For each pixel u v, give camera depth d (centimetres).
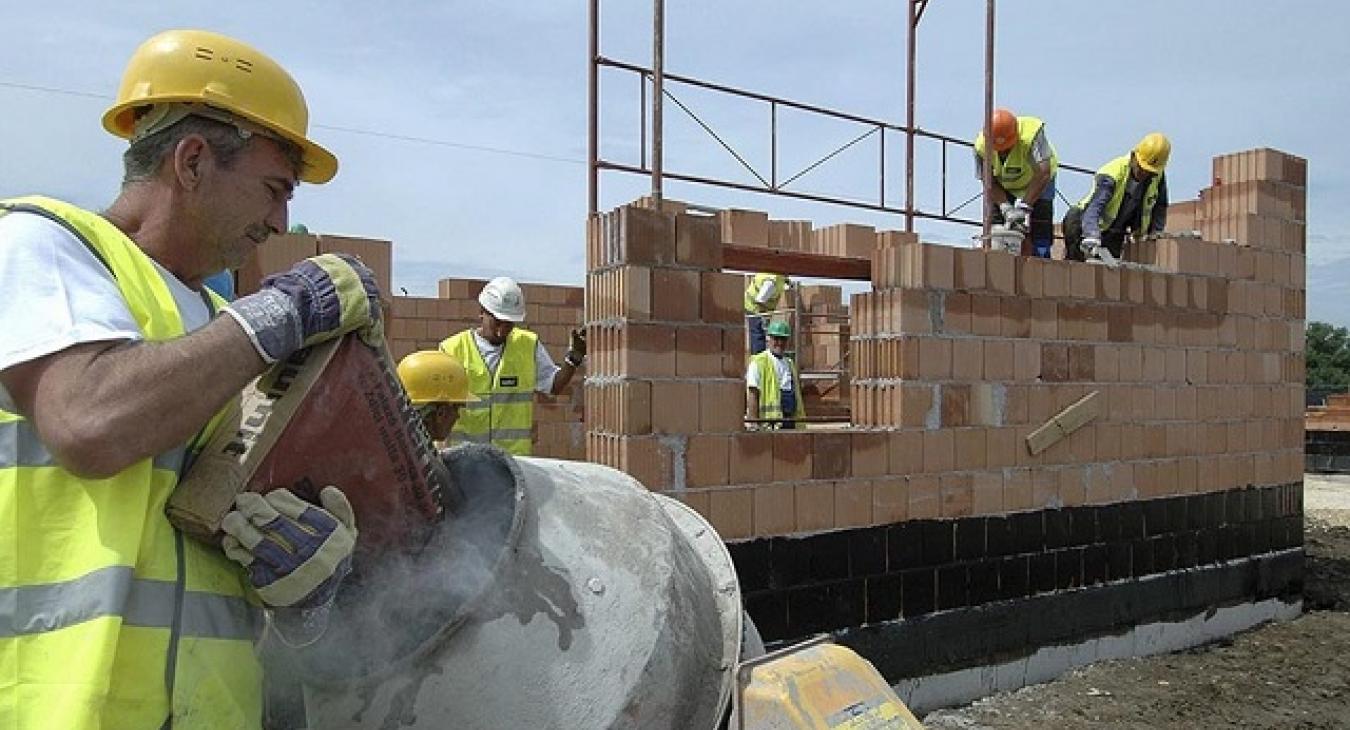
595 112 571
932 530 584
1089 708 590
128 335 149
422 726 175
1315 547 1070
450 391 428
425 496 178
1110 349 673
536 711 178
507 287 623
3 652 144
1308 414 2064
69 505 148
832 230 927
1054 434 639
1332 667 681
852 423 606
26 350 142
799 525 532
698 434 498
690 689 201
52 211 155
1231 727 567
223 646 159
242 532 154
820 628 540
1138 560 691
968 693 599
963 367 598
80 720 140
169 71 160
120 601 146
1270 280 787
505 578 183
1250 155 786
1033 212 806
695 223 497
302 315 155
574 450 1055
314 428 161
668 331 489
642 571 199
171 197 165
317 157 176
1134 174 766
